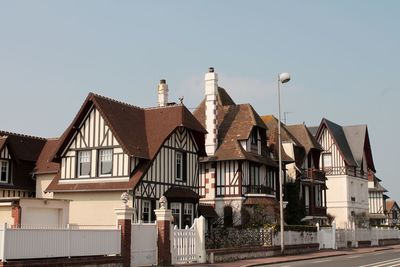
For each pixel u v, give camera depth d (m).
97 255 19.22
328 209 56.59
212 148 38.75
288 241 33.22
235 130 39.56
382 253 34.94
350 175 57.47
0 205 26.11
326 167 57.28
